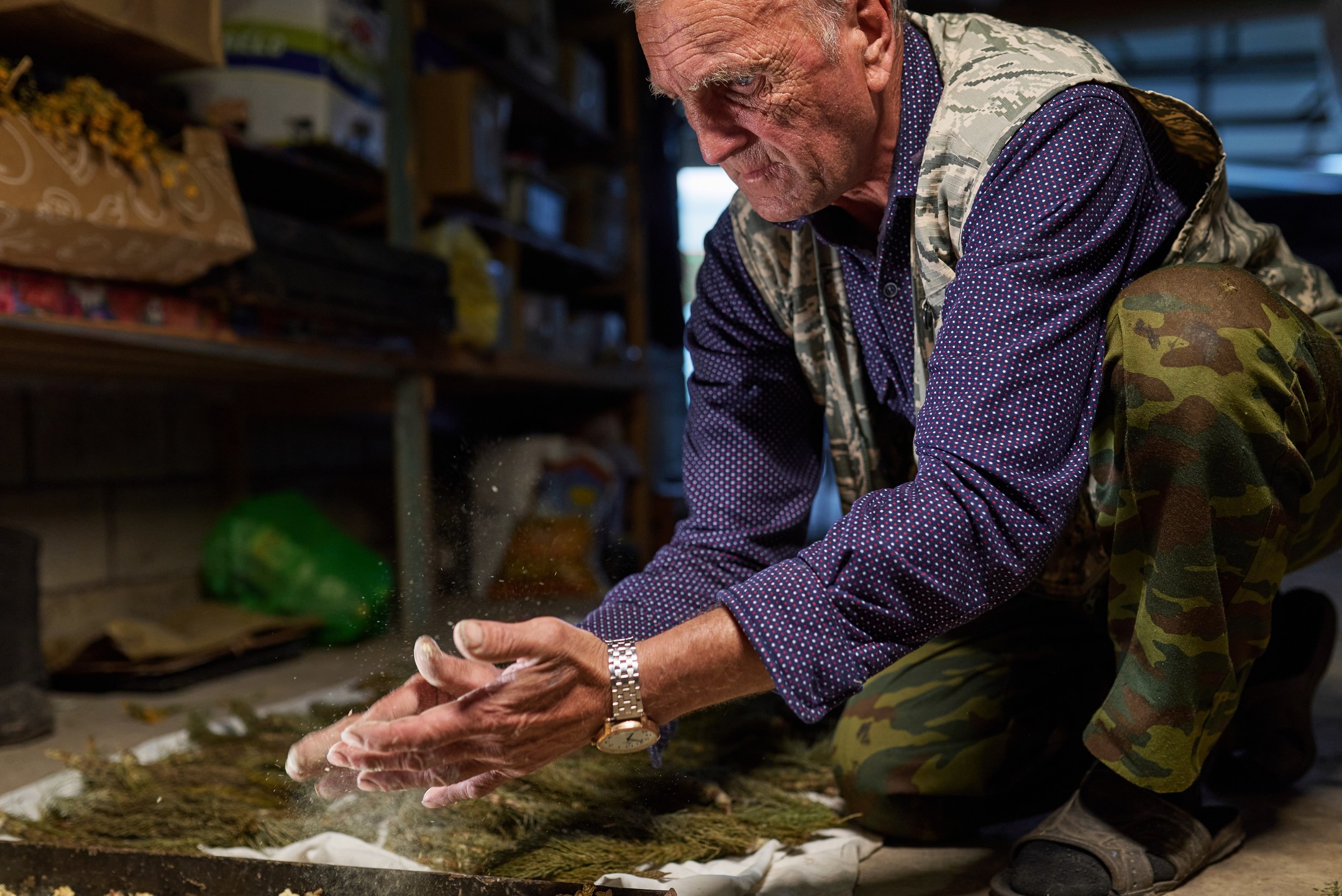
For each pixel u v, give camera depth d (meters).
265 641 2.69
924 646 1.29
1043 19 6.28
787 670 0.83
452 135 3.23
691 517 1.31
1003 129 0.98
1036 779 1.23
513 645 0.75
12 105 1.72
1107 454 1.04
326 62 2.71
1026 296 0.92
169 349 2.25
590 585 3.34
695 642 0.84
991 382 0.89
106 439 2.95
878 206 1.14
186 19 2.10
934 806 1.21
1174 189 1.12
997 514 0.86
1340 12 4.94
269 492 3.62
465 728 0.77
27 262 1.82
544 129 4.57
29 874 1.08
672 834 1.21
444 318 3.01
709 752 1.53
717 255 1.33
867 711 1.25
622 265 4.82
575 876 1.10
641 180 4.93
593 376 4.26
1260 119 8.35
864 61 0.98
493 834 1.22
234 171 2.94
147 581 3.08
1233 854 1.14
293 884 1.00
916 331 1.11
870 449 1.29
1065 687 1.25
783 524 1.28
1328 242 6.88
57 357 2.36
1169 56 7.73
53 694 2.40
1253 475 0.94
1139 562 1.00
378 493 4.25
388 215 3.12
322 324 2.62
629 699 0.82
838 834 1.27
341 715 1.78
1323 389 1.02
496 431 4.88
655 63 0.96
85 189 1.78
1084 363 0.95
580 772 1.37
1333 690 1.95
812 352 1.26
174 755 1.61
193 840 1.24
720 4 0.90
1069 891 1.00
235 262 2.23
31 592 2.12
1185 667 0.98
